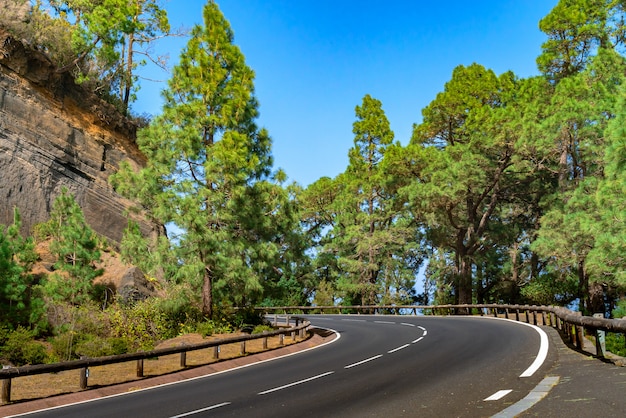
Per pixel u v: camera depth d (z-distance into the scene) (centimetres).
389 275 6112
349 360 1716
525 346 1688
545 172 4988
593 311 3834
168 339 2534
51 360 2095
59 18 3997
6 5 3656
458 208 5044
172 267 2683
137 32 4338
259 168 3042
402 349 1923
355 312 5569
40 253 2983
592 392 838
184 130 2755
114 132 4144
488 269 5559
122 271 3148
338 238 6397
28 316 2409
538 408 780
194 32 3075
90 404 1223
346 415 887
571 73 4578
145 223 3991
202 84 2933
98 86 4322
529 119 4153
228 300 3056
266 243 2891
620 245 2473
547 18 4428
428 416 836
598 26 4284
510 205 5581
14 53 3419
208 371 1720
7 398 1241
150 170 2761
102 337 2456
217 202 2694
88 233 2677
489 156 4762
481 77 5169
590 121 3538
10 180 3162
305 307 5422
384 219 6025
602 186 2608
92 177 3728
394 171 5222
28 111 3412
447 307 4525
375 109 6381
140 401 1199
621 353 1800
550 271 4034
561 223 3634
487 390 1016
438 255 5991
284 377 1433
